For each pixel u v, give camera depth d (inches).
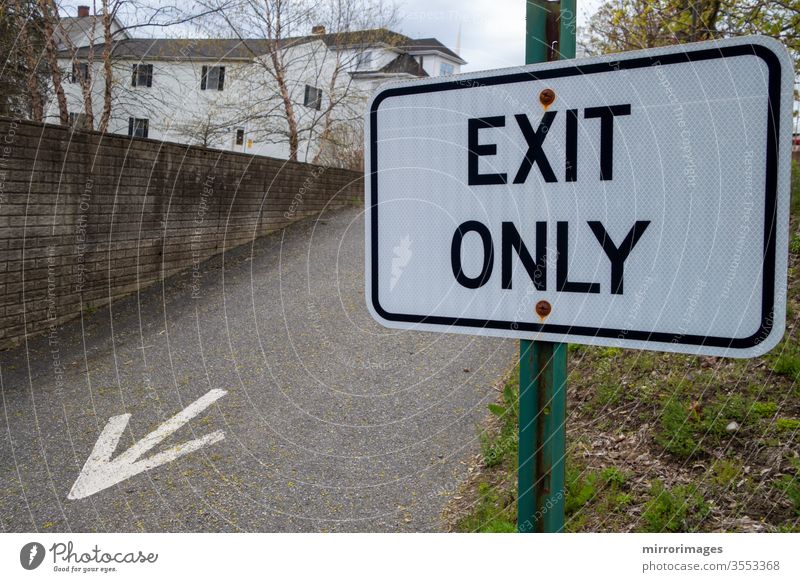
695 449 124.7
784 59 36.5
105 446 161.8
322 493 136.5
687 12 194.5
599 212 41.4
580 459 133.1
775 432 122.6
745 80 37.4
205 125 544.7
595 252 41.6
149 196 301.9
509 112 44.1
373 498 133.4
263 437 163.6
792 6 188.9
